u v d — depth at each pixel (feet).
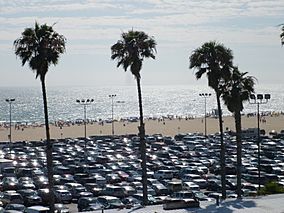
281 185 372.79
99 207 314.76
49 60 247.91
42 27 247.50
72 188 381.40
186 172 474.90
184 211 241.76
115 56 309.63
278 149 651.66
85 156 591.37
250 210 239.50
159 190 385.29
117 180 436.76
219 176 454.81
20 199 345.92
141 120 304.30
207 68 312.71
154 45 306.76
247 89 315.58
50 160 254.27
